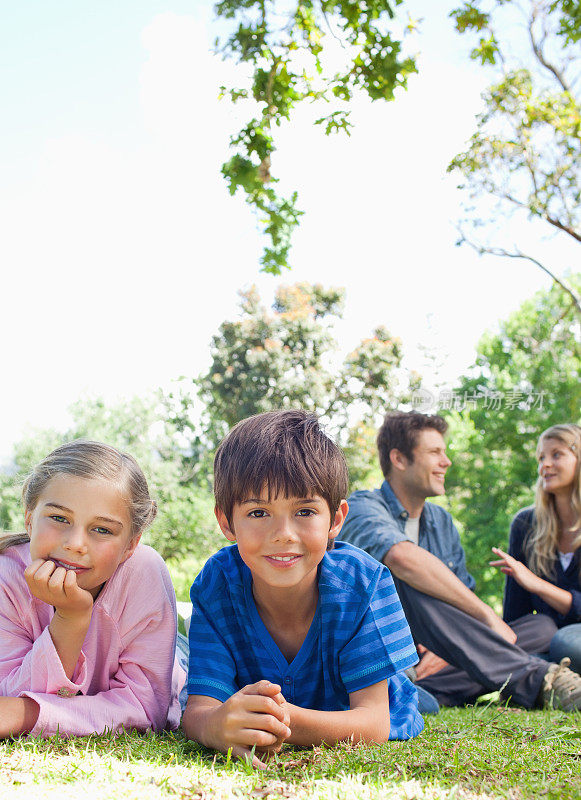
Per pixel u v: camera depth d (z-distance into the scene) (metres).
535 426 9.17
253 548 1.61
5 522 8.41
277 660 1.77
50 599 1.62
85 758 1.42
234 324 12.96
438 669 2.90
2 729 1.57
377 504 3.15
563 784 1.30
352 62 4.54
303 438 1.66
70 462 1.69
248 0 4.43
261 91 4.57
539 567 3.42
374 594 1.78
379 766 1.40
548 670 2.66
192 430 11.88
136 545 1.89
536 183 7.17
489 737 1.70
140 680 1.83
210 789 1.24
